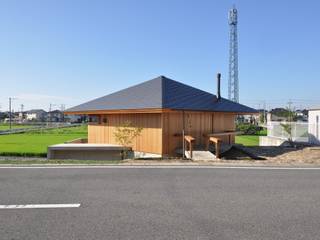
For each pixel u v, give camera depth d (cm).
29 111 12788
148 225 412
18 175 745
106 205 502
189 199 538
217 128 1633
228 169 843
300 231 395
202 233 386
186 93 1588
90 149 1291
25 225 412
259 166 898
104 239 367
